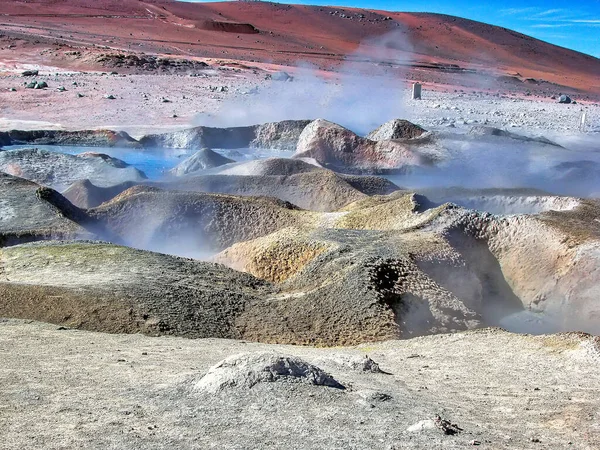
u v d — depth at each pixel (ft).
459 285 51.11
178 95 176.96
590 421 23.61
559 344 35.58
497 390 27.78
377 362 33.40
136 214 69.21
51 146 119.75
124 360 30.55
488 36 410.72
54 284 44.21
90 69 215.92
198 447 19.39
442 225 58.54
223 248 67.62
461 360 33.65
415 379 29.58
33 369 27.96
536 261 55.93
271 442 19.86
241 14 399.24
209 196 71.05
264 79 225.56
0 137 118.21
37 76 192.03
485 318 51.57
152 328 40.01
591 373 30.55
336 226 66.23
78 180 84.84
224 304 44.45
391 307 44.24
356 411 22.65
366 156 111.45
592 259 53.36
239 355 25.61
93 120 139.64
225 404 22.79
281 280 54.85
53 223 63.00
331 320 42.93
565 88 308.60
